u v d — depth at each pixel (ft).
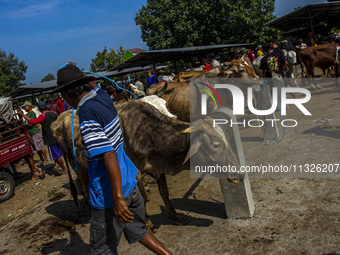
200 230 11.86
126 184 7.98
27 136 25.59
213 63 29.25
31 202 20.76
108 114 7.84
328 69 38.09
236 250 10.22
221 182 11.61
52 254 12.83
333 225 10.32
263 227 11.09
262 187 14.05
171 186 16.69
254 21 65.87
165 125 11.07
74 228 14.84
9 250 13.98
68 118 14.29
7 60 169.68
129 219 7.55
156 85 20.36
